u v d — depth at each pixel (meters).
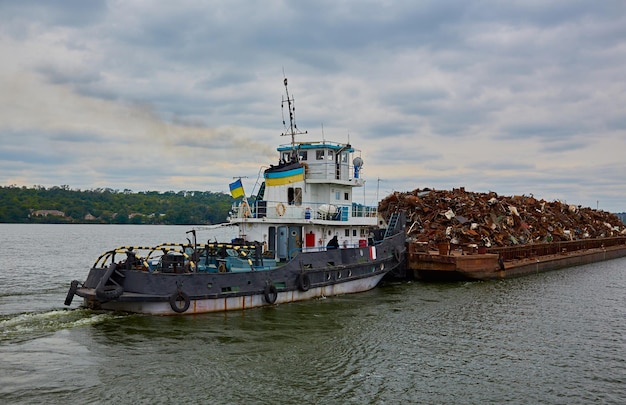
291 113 33.44
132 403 15.34
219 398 15.90
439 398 16.56
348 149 34.09
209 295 24.20
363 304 28.98
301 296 28.33
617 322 26.80
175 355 19.20
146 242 100.00
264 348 20.44
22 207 177.75
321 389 16.89
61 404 15.09
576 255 55.53
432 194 51.78
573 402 16.58
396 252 36.69
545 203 67.56
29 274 43.88
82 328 21.88
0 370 17.41
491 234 46.22
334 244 31.50
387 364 19.39
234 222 29.80
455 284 37.81
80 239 110.50
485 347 21.84
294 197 31.92
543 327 25.44
